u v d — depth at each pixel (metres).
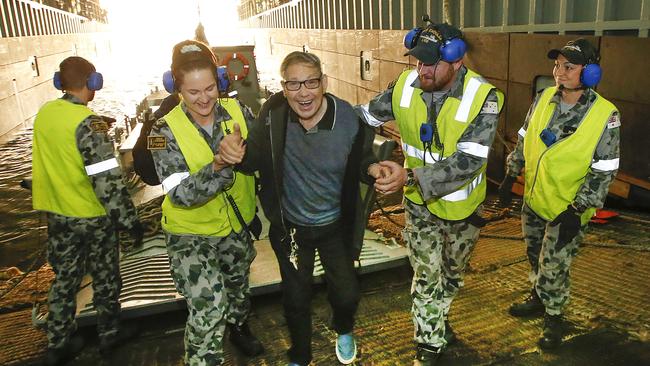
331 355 2.98
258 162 2.37
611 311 3.22
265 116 2.31
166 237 2.50
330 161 2.26
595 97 2.66
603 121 2.59
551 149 2.71
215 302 2.45
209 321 2.42
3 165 10.29
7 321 3.92
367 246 4.27
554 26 6.02
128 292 3.67
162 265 4.11
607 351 2.85
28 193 8.46
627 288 3.48
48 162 2.78
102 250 3.04
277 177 2.33
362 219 2.43
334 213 2.41
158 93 10.20
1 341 3.57
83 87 2.82
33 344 3.48
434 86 2.34
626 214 4.95
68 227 2.89
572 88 2.64
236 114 2.58
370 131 2.30
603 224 4.71
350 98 13.05
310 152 2.26
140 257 4.35
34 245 6.34
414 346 3.03
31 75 14.95
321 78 2.14
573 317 3.20
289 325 2.60
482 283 3.76
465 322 3.24
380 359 2.91
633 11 5.05
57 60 19.33
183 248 2.46
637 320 3.10
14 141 12.27
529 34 6.06
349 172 2.30
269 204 2.43
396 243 4.27
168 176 2.32
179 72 2.23
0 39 12.11
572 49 2.58
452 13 8.48
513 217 5.54
